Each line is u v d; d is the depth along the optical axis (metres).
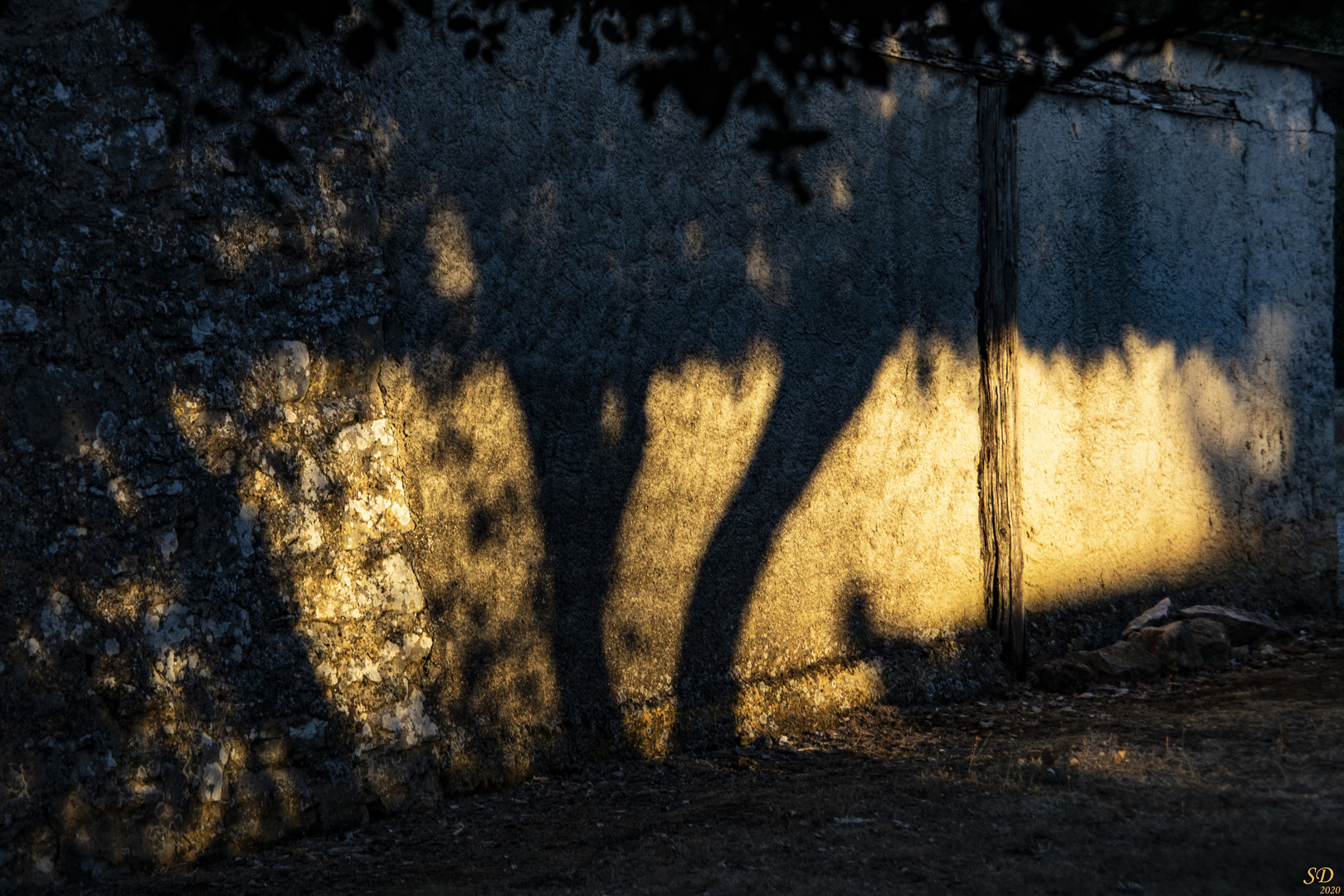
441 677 5.38
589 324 5.98
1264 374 9.36
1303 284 9.60
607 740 5.95
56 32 4.32
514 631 5.64
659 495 6.23
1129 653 7.61
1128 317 8.48
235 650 4.69
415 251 5.38
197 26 4.62
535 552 5.73
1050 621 8.02
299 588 4.92
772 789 5.39
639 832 4.77
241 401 4.81
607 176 6.06
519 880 4.22
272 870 4.43
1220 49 7.88
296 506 4.95
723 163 6.51
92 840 4.20
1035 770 5.21
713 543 6.45
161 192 4.60
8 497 4.09
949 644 7.48
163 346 4.59
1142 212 8.56
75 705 4.19
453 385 5.48
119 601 4.36
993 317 7.67
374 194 5.26
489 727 5.54
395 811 5.12
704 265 6.43
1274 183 9.37
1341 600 9.98
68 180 4.33
